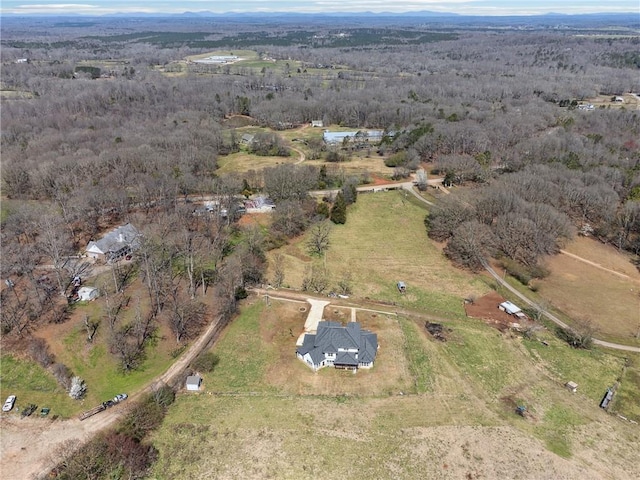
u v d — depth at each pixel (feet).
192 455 187.21
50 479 174.81
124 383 220.43
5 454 184.75
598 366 240.53
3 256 303.89
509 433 200.03
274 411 207.82
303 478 179.63
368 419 204.95
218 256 319.88
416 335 256.93
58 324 254.68
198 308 269.23
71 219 354.54
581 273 328.29
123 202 379.14
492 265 334.03
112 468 178.60
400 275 320.70
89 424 197.98
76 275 298.76
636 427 205.26
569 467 185.88
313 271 320.70
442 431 199.82
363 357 231.50
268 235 358.64
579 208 391.45
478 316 277.64
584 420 207.92
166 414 204.64
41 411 204.54
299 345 246.47
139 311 260.83
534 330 262.67
